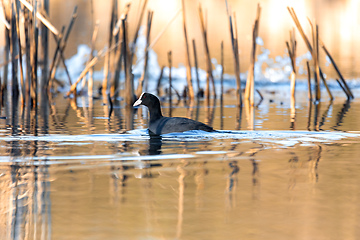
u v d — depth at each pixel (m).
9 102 19.95
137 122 14.95
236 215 6.86
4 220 6.70
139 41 31.09
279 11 54.97
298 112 17.23
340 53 35.53
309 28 44.59
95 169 9.06
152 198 7.52
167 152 10.36
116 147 10.90
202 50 36.16
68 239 6.13
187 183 8.23
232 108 18.59
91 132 12.94
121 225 6.53
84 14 51.12
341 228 6.41
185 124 12.53
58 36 22.58
